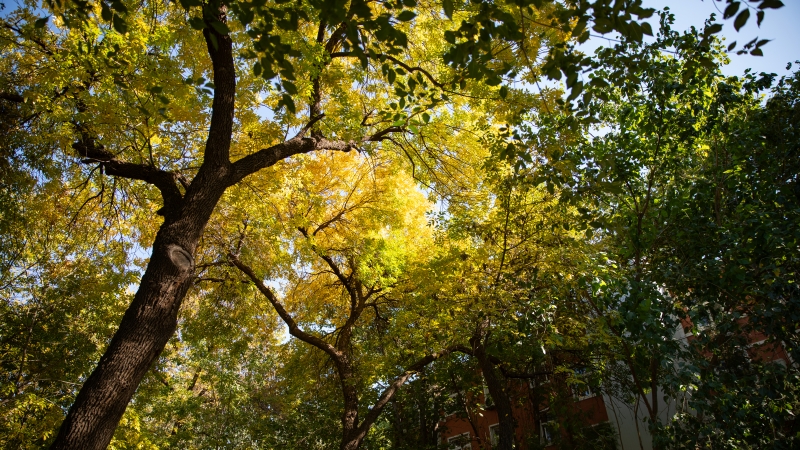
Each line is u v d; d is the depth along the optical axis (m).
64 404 11.25
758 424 8.02
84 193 9.20
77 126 6.83
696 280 8.91
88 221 9.69
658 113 9.27
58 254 10.80
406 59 8.70
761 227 7.88
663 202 10.20
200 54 8.11
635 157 9.92
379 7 8.20
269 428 19.36
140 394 14.12
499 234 11.15
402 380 12.42
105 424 4.08
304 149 7.14
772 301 7.64
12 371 10.76
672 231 10.06
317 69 7.03
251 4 4.04
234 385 19.58
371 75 9.06
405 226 13.96
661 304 8.84
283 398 17.78
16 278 10.95
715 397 8.03
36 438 9.99
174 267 4.87
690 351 8.60
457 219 10.85
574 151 9.31
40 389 10.75
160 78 6.93
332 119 7.95
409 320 12.26
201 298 12.91
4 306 11.12
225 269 11.86
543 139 7.54
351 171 13.25
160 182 6.21
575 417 13.93
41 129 7.40
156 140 8.02
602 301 9.32
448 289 11.43
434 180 10.00
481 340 12.01
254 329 13.61
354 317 13.73
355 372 12.78
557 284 10.17
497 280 10.97
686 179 9.98
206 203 5.45
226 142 5.83
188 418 19.59
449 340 11.65
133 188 8.94
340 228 12.95
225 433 19.81
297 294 14.45
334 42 8.21
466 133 9.54
